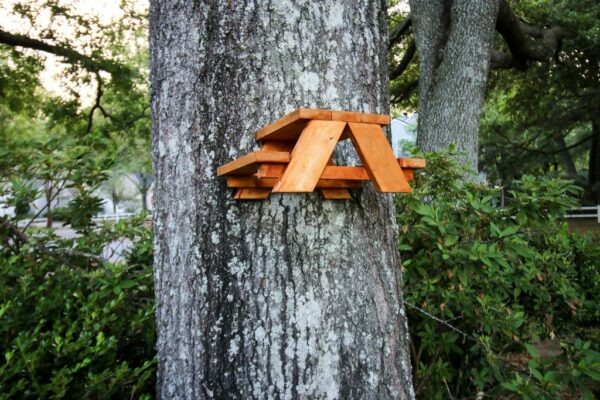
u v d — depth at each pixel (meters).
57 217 2.62
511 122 15.58
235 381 1.58
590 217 14.97
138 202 36.56
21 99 11.69
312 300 1.60
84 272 2.35
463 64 6.04
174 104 1.70
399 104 12.37
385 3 1.91
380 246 1.74
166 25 1.73
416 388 2.43
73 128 12.12
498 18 7.43
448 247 2.45
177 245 1.69
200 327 1.62
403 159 1.52
